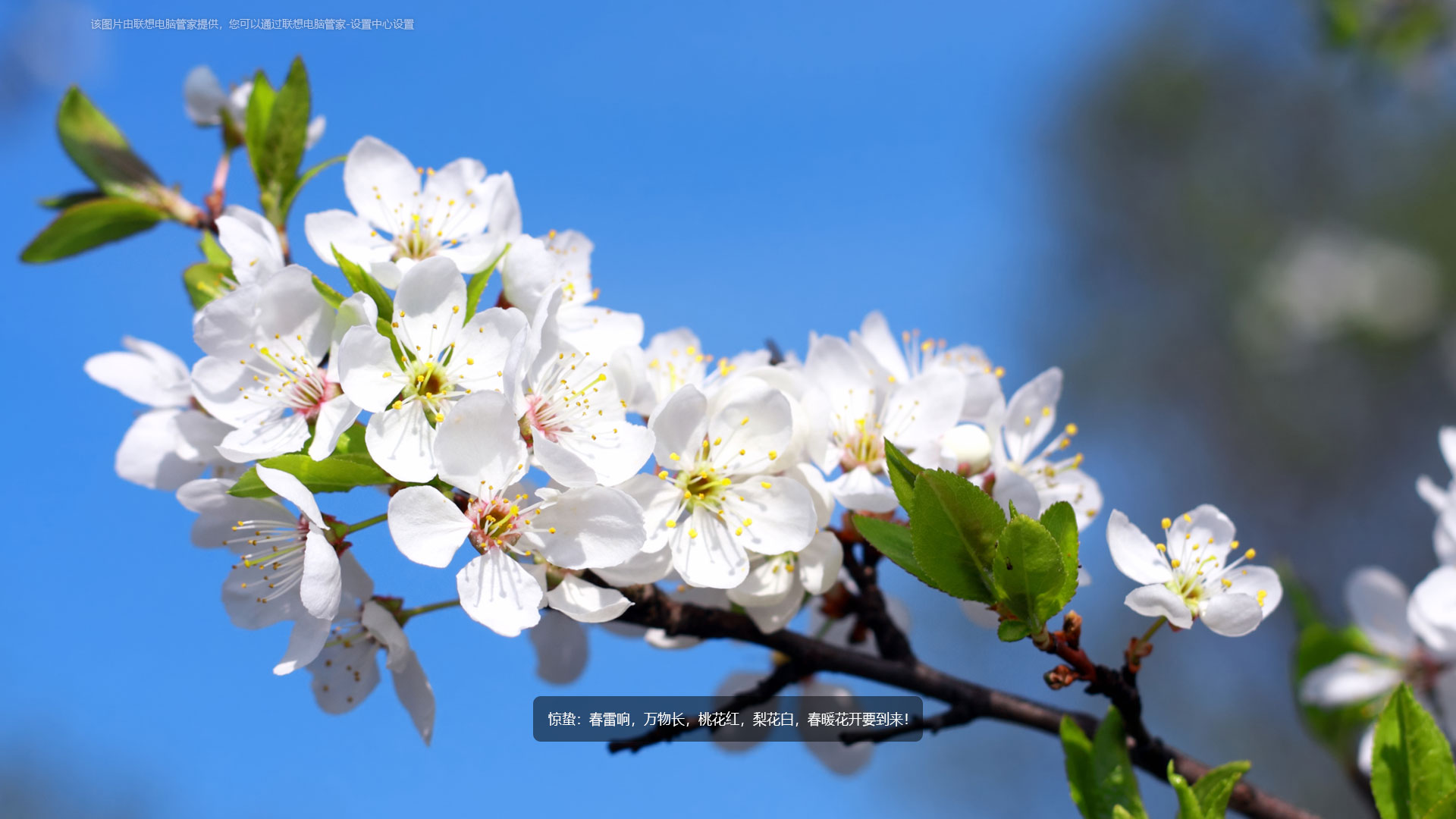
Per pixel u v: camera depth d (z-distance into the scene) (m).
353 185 0.28
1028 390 0.29
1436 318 1.28
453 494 0.25
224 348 0.26
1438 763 0.25
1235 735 1.21
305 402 0.26
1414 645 0.33
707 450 0.26
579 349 0.27
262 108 0.30
